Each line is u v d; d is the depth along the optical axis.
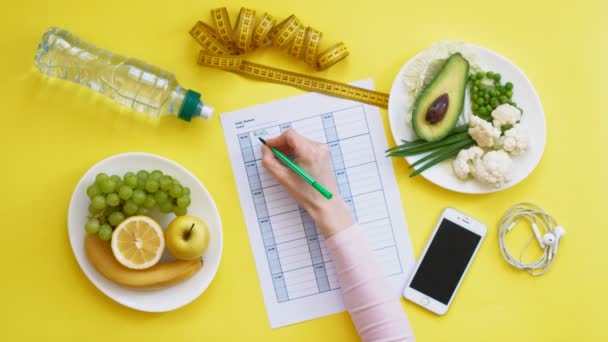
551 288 1.12
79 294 1.11
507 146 1.05
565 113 1.12
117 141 1.10
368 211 1.11
